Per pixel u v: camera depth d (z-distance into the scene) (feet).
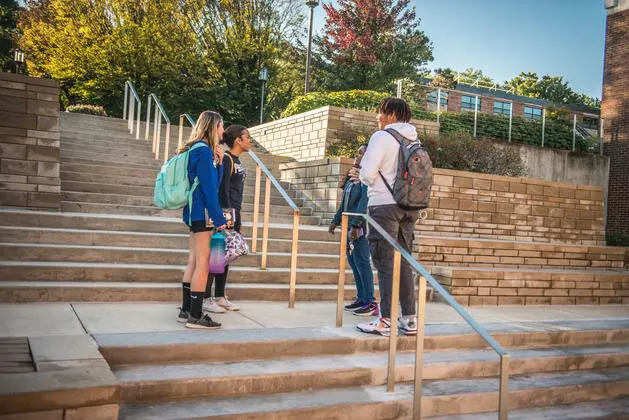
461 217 31.50
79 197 26.78
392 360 13.78
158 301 18.75
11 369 10.78
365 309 19.02
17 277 18.19
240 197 18.04
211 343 13.58
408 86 48.65
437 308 22.33
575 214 35.09
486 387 14.76
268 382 12.98
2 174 24.71
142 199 27.94
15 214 21.53
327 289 21.68
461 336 17.11
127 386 11.67
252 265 22.76
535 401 15.39
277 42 78.07
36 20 77.56
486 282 24.40
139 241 21.88
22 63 69.72
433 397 13.69
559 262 30.48
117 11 70.64
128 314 16.48
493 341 11.34
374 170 15.76
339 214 20.49
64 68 70.28
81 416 9.93
